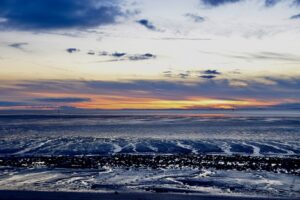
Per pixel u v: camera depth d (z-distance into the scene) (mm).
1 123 129500
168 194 24828
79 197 23672
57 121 150125
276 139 63969
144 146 54844
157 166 36062
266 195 25141
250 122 137125
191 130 89000
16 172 33125
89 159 40094
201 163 37688
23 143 57781
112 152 49000
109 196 24031
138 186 27875
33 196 23844
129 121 151750
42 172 33094
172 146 54875
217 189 27000
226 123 129125
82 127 103125
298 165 36344
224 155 45219
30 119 175375
